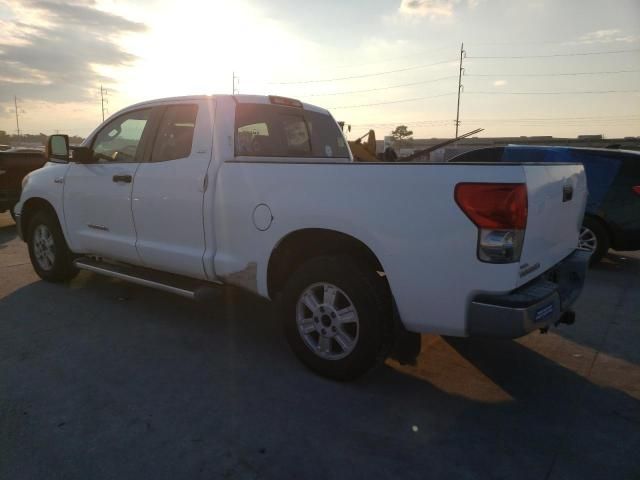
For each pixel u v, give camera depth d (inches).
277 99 181.5
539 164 118.1
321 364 139.3
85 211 199.0
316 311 138.9
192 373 143.3
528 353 162.7
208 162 157.2
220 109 160.2
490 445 111.3
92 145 202.5
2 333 169.6
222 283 163.8
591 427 119.4
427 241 115.7
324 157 202.8
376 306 127.7
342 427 117.2
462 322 115.6
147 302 205.2
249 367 147.9
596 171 284.8
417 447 109.9
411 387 137.8
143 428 114.9
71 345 161.0
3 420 117.0
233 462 103.4
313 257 140.6
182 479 98.0
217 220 154.3
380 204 121.4
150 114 180.1
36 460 103.0
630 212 276.1
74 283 229.6
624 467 104.2
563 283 140.5
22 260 276.5
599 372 149.9
